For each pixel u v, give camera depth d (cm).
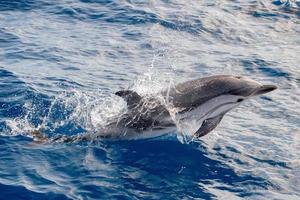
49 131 1891
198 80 1908
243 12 3347
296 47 2881
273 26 3169
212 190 1619
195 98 1850
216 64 2606
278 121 2069
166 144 1861
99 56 2631
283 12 3362
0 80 2244
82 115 1989
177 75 2456
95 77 2375
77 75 2377
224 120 2062
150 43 2825
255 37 3006
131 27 3020
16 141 1808
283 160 1798
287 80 2442
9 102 2055
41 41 2761
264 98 2244
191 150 1833
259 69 2561
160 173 1694
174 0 3472
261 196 1599
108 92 2209
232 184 1655
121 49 2731
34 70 2395
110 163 1730
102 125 1892
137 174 1680
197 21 3139
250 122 2055
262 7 3422
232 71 2531
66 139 1834
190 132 1922
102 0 3378
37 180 1606
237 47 2858
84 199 1533
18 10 3194
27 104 2048
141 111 1867
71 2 3344
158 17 3156
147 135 1880
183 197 1577
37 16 3123
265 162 1784
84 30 2961
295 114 2123
